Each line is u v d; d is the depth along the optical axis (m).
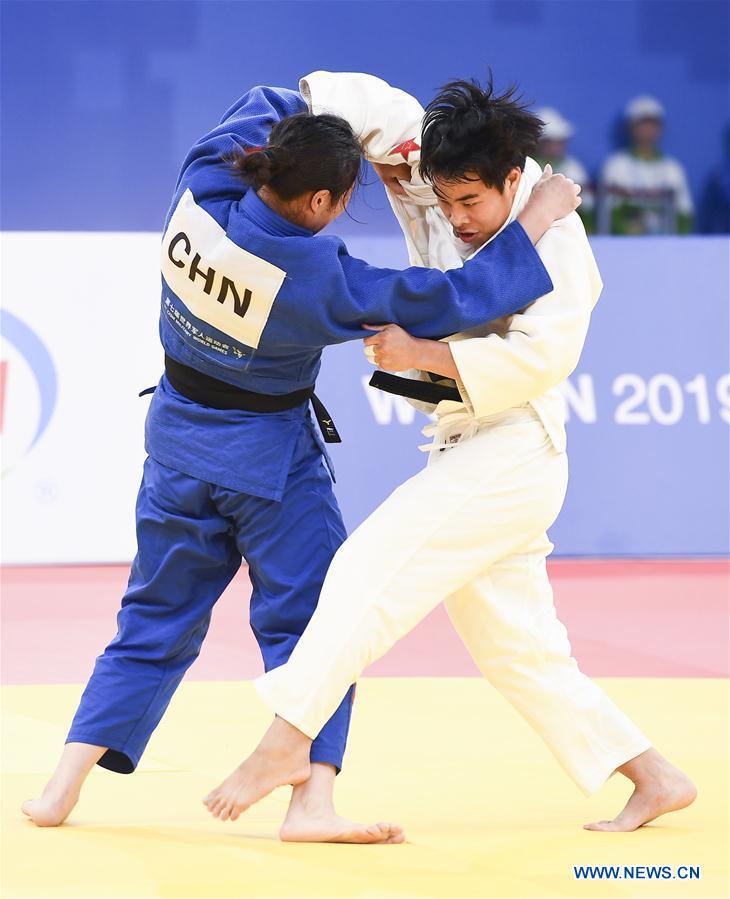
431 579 9.67
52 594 22.36
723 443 26.73
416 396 9.99
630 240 26.84
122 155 36.97
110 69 36.59
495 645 10.18
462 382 9.51
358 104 10.57
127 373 25.48
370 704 14.82
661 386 26.69
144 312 25.66
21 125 36.44
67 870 8.66
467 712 14.42
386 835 9.48
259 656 17.97
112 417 25.34
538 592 10.34
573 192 10.07
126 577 23.97
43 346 25.22
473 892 8.38
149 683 10.13
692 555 26.50
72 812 10.35
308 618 10.05
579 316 9.74
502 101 9.73
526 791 11.33
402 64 38.53
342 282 9.38
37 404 25.12
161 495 10.15
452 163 9.48
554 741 10.25
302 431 10.19
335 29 37.94
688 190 39.09
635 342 26.69
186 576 10.23
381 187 36.09
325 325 9.49
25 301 25.28
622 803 10.99
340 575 9.59
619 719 10.27
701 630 20.27
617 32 38.75
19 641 18.62
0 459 24.89
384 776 11.77
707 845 9.67
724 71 39.09
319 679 9.34
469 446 9.95
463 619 10.27
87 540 25.09
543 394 9.98
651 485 26.47
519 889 8.48
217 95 37.34
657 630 20.23
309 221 9.59
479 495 9.78
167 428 10.12
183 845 9.32
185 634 10.26
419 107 10.80
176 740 12.95
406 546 9.64
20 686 15.39
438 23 38.44
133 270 25.70
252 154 9.30
